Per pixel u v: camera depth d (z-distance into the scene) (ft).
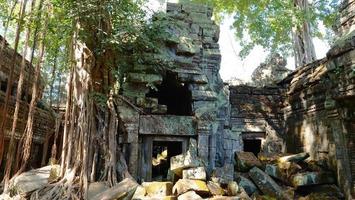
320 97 36.70
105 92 27.58
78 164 22.21
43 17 26.48
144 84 30.25
